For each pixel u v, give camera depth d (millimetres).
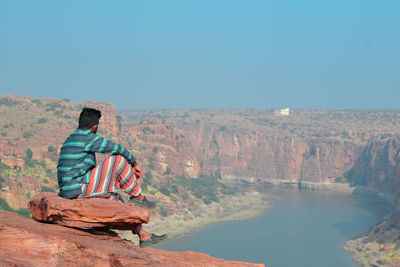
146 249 6672
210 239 166500
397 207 180875
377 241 163500
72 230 6254
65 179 6430
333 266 141500
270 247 160625
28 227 5773
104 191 6562
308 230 193000
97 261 5781
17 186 107938
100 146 6547
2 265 4953
